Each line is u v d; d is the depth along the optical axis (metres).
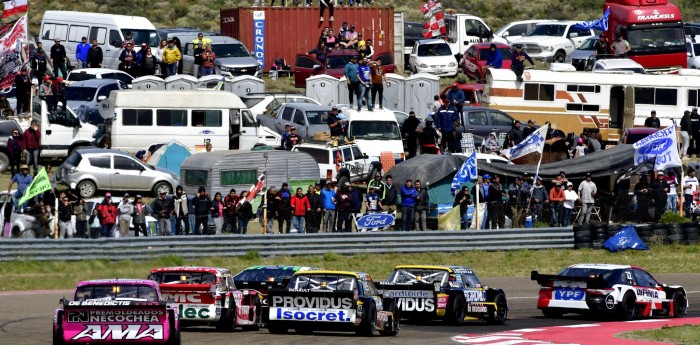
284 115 168.88
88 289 67.25
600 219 144.25
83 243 110.94
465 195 133.38
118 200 125.62
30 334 76.81
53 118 156.88
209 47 192.50
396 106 190.88
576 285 94.88
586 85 178.62
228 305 78.75
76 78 182.12
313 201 127.31
